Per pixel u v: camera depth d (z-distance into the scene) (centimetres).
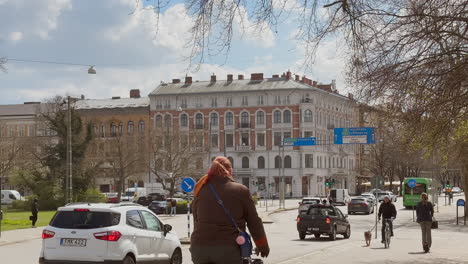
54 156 7050
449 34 1349
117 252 1420
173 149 7950
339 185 12188
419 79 1394
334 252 2342
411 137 1630
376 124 1728
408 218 5406
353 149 13150
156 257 1570
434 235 3444
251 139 11338
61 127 7088
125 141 7831
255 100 11331
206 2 1079
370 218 5538
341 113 12544
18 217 5241
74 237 1426
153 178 11000
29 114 12044
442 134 1609
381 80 1390
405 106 1473
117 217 1457
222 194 661
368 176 12538
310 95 11088
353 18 1221
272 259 2125
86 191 7012
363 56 1348
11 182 7262
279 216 5681
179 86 11881
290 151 11088
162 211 6047
